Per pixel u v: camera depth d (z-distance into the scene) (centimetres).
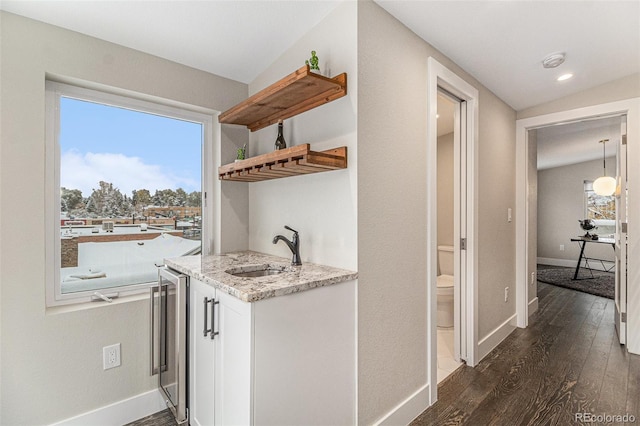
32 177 154
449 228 372
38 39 156
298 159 143
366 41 152
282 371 123
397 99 171
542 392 201
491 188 275
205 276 145
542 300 415
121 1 146
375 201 159
